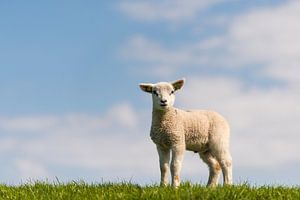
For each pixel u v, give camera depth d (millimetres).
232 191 9188
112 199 9203
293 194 9438
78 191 10039
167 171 12398
